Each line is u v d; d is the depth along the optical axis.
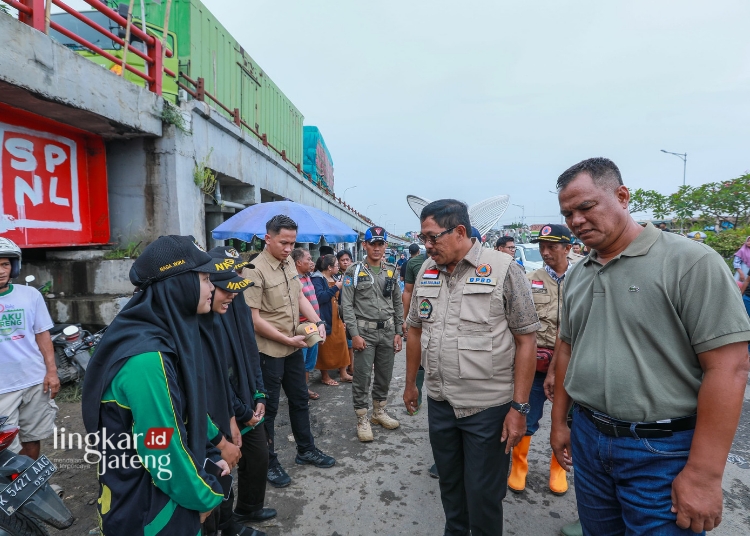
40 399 2.81
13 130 4.25
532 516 2.62
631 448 1.45
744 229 13.62
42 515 1.90
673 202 19.80
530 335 1.94
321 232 5.62
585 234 1.52
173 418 1.34
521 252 12.59
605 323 1.53
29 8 3.67
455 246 2.03
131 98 4.81
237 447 1.93
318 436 3.78
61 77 3.86
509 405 2.00
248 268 2.77
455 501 2.19
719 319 1.26
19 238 4.32
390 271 3.89
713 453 1.26
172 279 1.50
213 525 2.01
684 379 1.38
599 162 1.50
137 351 1.33
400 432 3.87
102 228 5.39
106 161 5.48
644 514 1.41
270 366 2.93
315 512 2.66
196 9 7.28
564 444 1.86
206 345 1.82
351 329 3.65
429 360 2.12
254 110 10.52
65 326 4.66
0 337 2.61
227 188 8.79
